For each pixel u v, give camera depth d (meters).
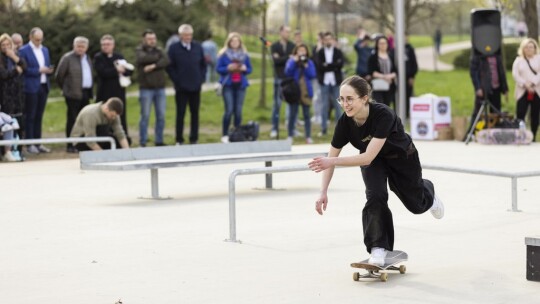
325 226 16.38
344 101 11.64
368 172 12.05
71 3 59.78
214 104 51.06
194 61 32.66
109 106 25.55
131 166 19.55
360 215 17.64
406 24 63.03
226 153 23.03
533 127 33.75
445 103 35.75
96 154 20.72
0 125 27.89
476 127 33.91
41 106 30.94
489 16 33.50
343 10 72.69
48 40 55.94
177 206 19.06
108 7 64.62
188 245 14.66
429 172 24.73
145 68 32.03
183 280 12.19
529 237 11.82
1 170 26.20
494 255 13.55
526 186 21.67
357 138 11.95
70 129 31.23
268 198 20.19
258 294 11.38
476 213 17.70
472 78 33.88
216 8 68.44
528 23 41.84
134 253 14.06
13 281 12.27
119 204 19.44
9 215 18.05
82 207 19.03
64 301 11.16
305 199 19.94
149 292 11.55
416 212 12.39
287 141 24.08
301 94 33.72
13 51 28.42
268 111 49.06
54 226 16.70
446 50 101.44
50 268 13.05
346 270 12.69
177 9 65.62
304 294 11.34
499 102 34.25
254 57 74.69
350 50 77.44
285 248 14.34
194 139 33.28
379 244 11.96
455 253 13.76
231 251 14.15
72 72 30.75
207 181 23.47
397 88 36.31
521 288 11.48
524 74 33.22
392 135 11.74
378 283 11.87
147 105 32.28
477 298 11.03
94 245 14.77
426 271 12.54
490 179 23.03
